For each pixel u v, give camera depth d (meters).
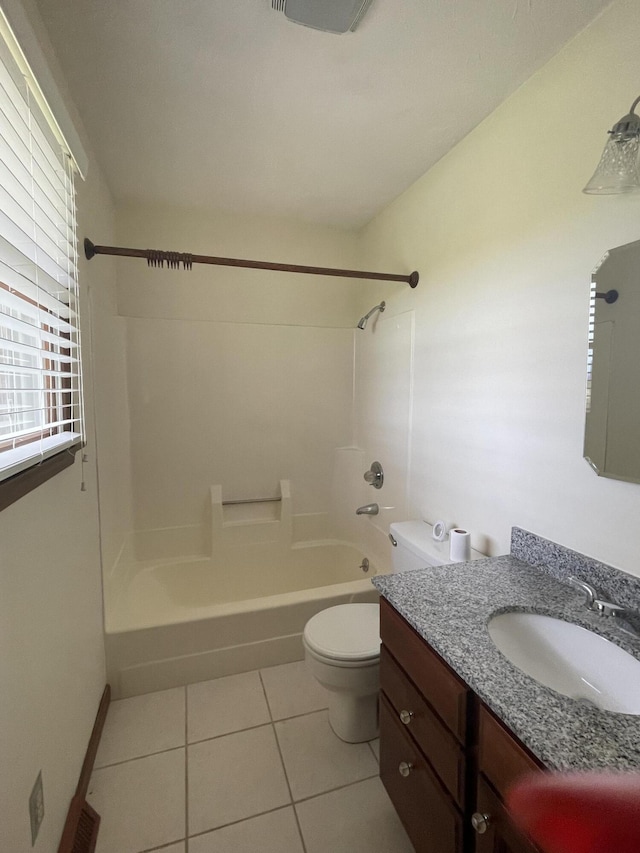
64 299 1.28
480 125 1.60
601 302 1.12
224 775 1.43
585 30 1.15
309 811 1.31
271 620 1.98
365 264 2.71
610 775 0.62
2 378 1.00
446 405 1.85
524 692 0.79
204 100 1.48
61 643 1.17
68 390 1.18
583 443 1.19
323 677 1.48
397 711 1.16
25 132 0.94
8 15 0.74
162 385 2.51
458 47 1.23
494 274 1.54
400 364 2.26
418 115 1.56
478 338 1.63
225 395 2.64
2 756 0.78
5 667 0.80
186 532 2.62
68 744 1.20
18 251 0.84
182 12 1.11
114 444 2.12
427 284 1.98
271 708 1.74
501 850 0.77
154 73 1.34
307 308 2.78
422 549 1.69
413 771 1.07
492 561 1.39
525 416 1.41
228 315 2.62
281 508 2.74
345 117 1.57
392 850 1.19
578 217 1.19
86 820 1.22
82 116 1.56
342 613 1.72
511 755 0.74
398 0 1.06
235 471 2.69
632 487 1.07
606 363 1.11
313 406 2.82
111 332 2.13
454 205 1.77
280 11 1.10
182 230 2.48
